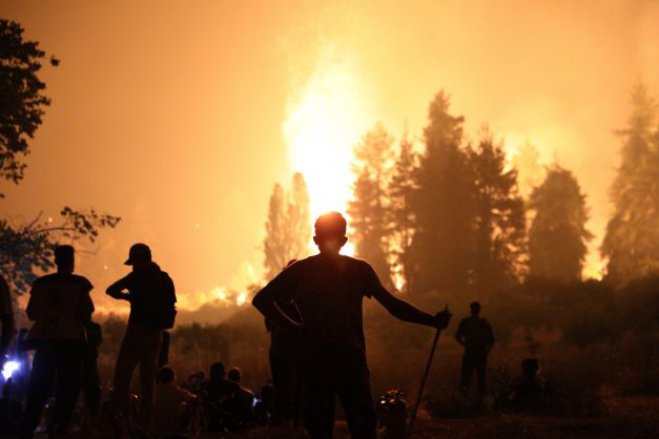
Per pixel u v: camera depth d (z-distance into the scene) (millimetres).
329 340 5844
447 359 25375
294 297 6016
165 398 10836
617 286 44281
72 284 9688
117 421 9773
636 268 49812
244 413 11961
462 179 52781
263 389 13367
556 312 36906
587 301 38875
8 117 20672
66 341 9508
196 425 11000
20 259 20922
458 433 11320
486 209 52344
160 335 10109
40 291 9625
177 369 23750
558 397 13922
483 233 51938
